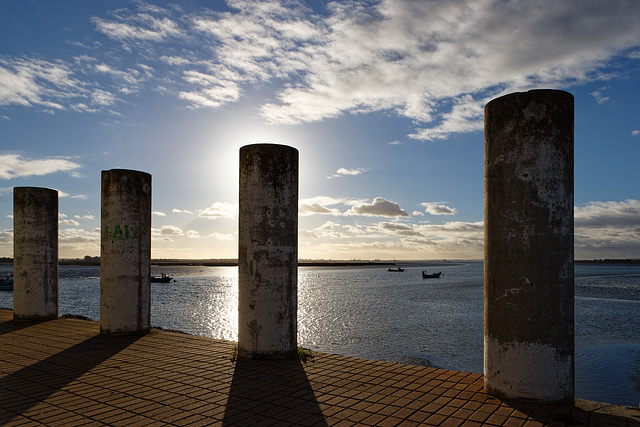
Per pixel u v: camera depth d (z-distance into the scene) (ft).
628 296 127.24
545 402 17.29
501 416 16.15
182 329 69.62
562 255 17.71
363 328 71.20
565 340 17.60
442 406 17.33
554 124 17.85
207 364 24.38
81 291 149.69
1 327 37.35
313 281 250.78
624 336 63.05
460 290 161.89
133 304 33.17
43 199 41.47
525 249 17.76
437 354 53.01
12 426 15.61
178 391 19.53
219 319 80.59
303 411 16.90
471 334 65.92
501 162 18.61
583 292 143.84
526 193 17.84
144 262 34.09
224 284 205.98
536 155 17.79
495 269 18.61
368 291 159.22
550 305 17.46
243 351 25.71
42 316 40.83
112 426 15.53
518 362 17.70
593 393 37.42
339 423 15.65
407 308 100.12
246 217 26.11
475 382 20.61
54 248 42.42
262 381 20.98
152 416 16.49
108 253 32.94
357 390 19.47
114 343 30.19
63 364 24.53
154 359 25.55
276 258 25.63
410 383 20.53
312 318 83.25
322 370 23.02
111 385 20.51
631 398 35.94
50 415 16.69
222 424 15.65
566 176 18.02
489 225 19.06
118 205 32.96
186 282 227.40
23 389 19.98
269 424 15.62
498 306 18.39
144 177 34.32
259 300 25.36
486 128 19.62
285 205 26.16
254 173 26.02
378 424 15.52
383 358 50.98
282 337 25.53
